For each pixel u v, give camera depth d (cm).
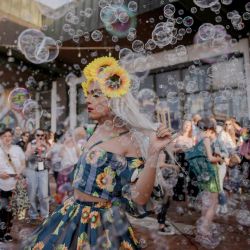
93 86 109
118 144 103
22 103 438
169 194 292
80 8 684
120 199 102
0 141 297
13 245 258
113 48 712
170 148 113
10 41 761
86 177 101
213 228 301
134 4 565
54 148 389
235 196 450
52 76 933
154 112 434
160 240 272
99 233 97
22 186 320
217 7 494
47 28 750
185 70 707
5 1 738
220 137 389
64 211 104
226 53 645
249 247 255
